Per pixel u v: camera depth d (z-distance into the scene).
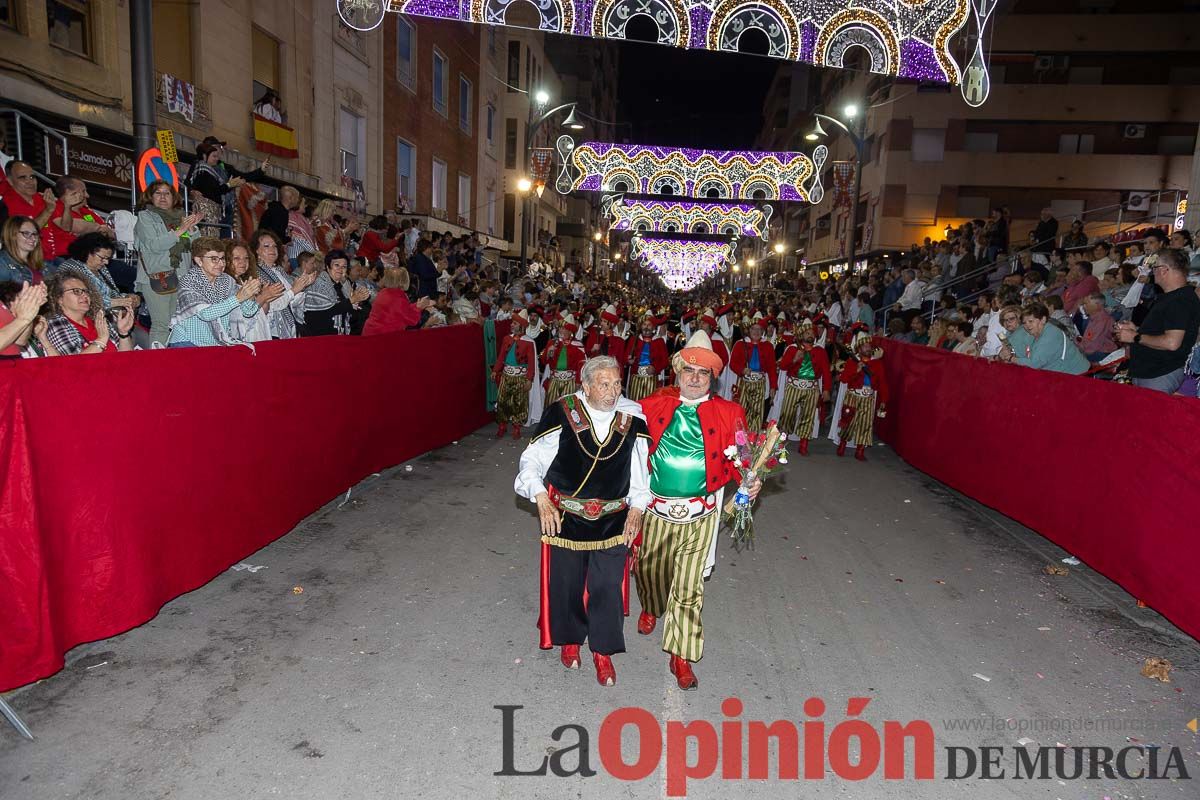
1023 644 4.68
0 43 9.23
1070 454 6.29
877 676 4.20
